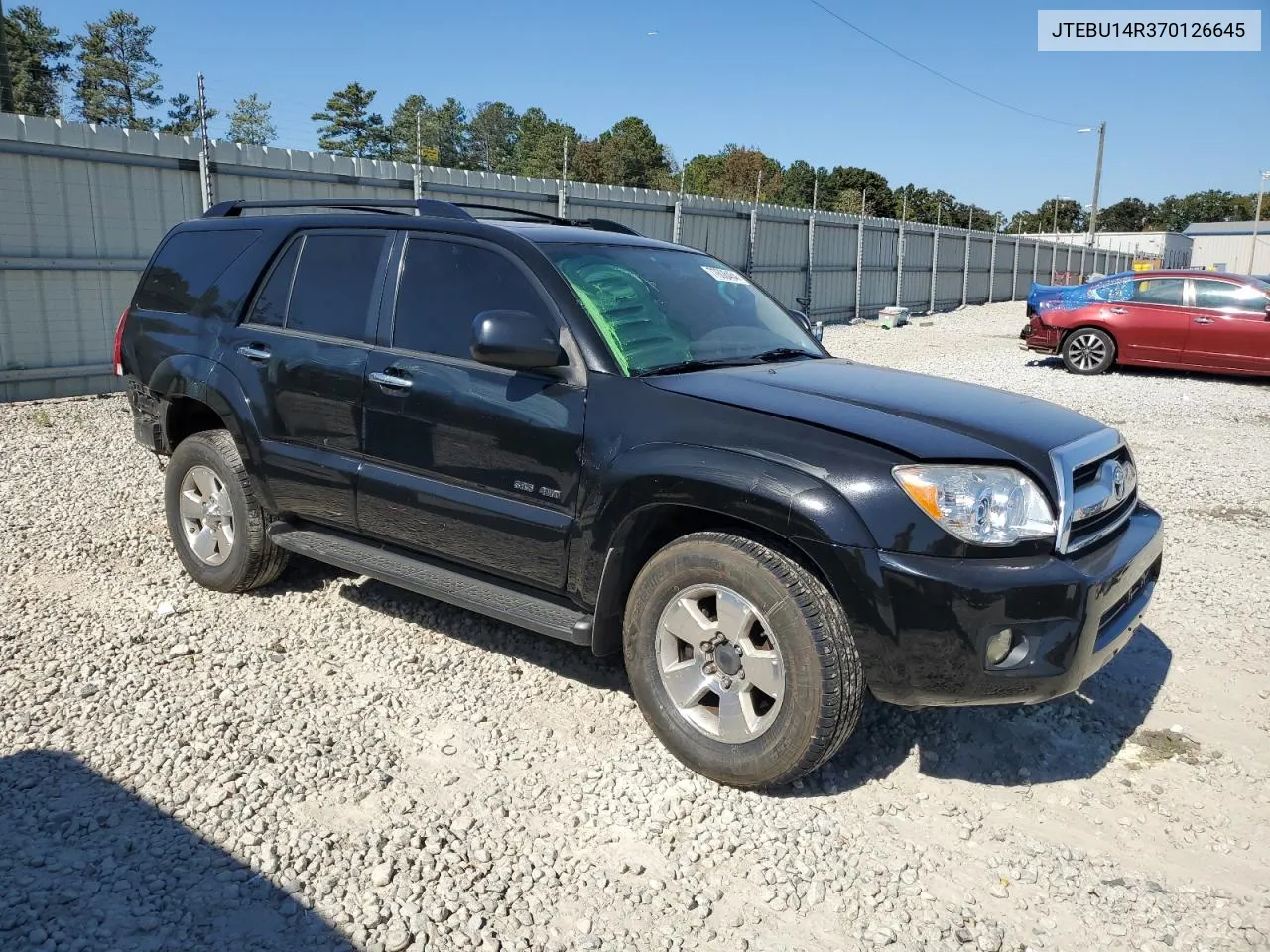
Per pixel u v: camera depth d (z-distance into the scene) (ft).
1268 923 9.29
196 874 9.34
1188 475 27.43
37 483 23.61
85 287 36.47
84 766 11.14
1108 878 9.93
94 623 15.17
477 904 9.07
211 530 16.34
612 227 16.76
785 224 76.02
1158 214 495.82
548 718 12.67
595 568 11.73
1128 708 13.56
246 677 13.48
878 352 60.70
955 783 11.54
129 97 242.58
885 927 9.08
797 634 10.24
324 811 10.45
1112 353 49.01
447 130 334.85
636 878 9.62
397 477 13.51
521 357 11.54
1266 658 15.23
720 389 11.46
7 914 8.63
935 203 353.31
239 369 15.34
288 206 15.94
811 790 11.27
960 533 9.91
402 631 15.19
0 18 49.88
